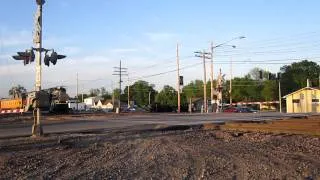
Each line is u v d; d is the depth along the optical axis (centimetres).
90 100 18225
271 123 2519
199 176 1048
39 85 2192
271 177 1024
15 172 1141
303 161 1261
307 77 15525
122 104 15188
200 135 2164
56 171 1142
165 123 3266
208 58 9281
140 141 1898
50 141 1947
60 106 6391
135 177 1043
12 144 1833
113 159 1352
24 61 2161
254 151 1504
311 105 9588
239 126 2464
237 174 1067
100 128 2828
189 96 16550
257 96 15325
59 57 2197
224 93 15125
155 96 18038
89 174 1087
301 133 2119
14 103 6775
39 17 2167
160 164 1234
